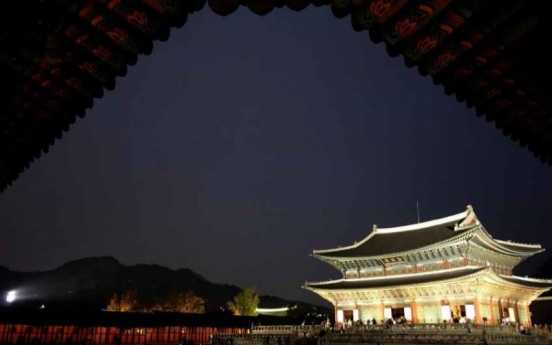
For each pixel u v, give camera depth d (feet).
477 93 26.11
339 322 181.16
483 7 20.07
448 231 188.03
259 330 191.62
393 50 23.18
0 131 29.63
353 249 216.33
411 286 170.40
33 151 32.81
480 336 117.39
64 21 20.85
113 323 175.11
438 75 24.75
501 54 22.61
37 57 22.43
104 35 22.17
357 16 21.42
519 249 195.52
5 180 35.14
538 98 25.48
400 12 21.22
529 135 29.35
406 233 212.84
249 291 296.71
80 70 24.49
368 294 187.93
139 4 20.58
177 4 20.66
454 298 163.02
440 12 20.98
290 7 20.99
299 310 344.49
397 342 133.08
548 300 214.28
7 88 24.52
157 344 188.55
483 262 175.73
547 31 20.15
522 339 128.06
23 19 19.92
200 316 203.31
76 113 28.55
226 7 20.84
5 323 150.61
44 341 159.22
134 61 23.77
